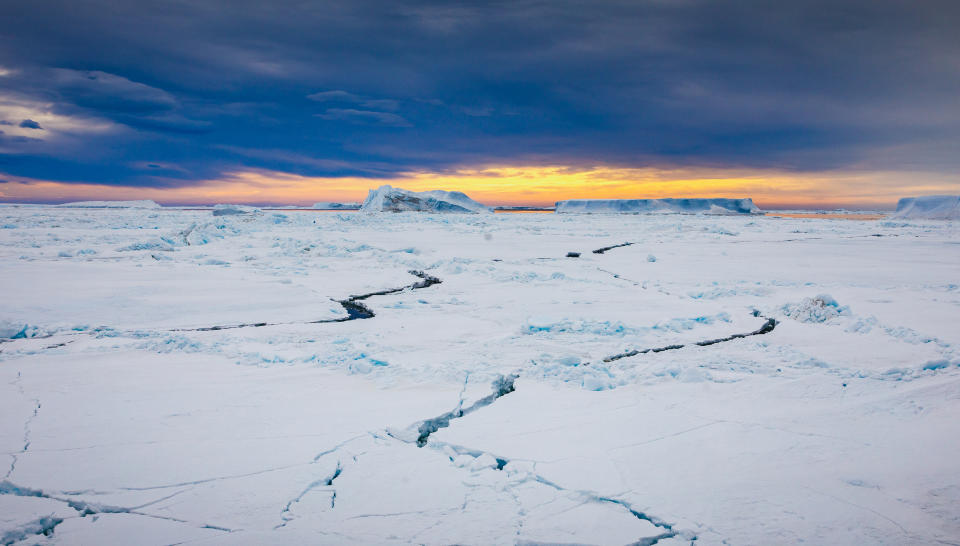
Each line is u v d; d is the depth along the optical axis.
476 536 3.36
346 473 4.14
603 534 3.37
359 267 17.34
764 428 4.91
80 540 3.29
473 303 11.78
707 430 4.88
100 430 4.82
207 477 4.03
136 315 10.11
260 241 24.20
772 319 10.02
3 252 18.69
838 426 4.92
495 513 3.61
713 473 4.09
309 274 15.82
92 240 24.16
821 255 20.70
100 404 5.47
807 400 5.62
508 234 31.73
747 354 7.55
